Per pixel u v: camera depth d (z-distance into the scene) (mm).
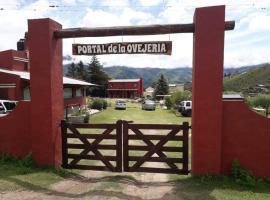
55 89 9852
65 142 10055
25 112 10211
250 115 8688
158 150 9328
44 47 9508
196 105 8680
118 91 98688
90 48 9703
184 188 8125
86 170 10328
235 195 7543
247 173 8539
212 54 8477
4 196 7461
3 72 24547
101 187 8164
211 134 8641
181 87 112625
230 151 8805
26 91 25734
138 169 9477
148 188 8242
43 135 9773
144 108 47844
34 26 9516
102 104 46531
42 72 9602
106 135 9672
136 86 98250
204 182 8430
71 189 8125
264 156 8648
